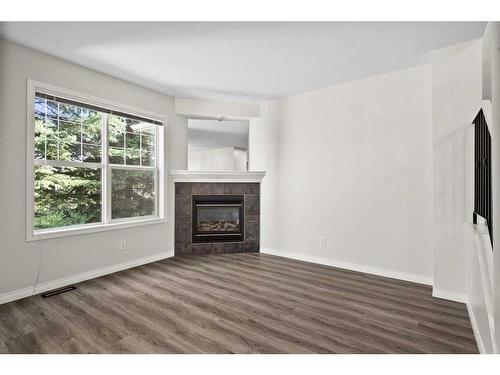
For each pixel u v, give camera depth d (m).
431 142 3.16
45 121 3.04
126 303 2.65
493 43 1.51
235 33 2.53
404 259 3.34
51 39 2.64
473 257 2.22
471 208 2.67
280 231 4.50
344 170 3.82
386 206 3.47
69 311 2.48
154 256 4.14
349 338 2.05
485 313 1.75
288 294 2.88
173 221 4.45
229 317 2.38
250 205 4.70
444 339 2.04
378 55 2.96
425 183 3.20
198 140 8.45
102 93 3.47
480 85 2.64
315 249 4.11
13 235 2.73
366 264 3.63
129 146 3.90
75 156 3.31
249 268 3.80
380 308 2.56
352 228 3.75
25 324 2.25
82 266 3.29
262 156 4.71
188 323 2.27
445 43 2.70
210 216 4.67
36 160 2.94
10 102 2.70
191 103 4.48
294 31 2.49
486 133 1.97
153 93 4.12
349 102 3.77
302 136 4.25
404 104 3.33
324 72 3.45
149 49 2.84
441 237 2.80
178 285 3.13
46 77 2.95
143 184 4.08
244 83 3.83
